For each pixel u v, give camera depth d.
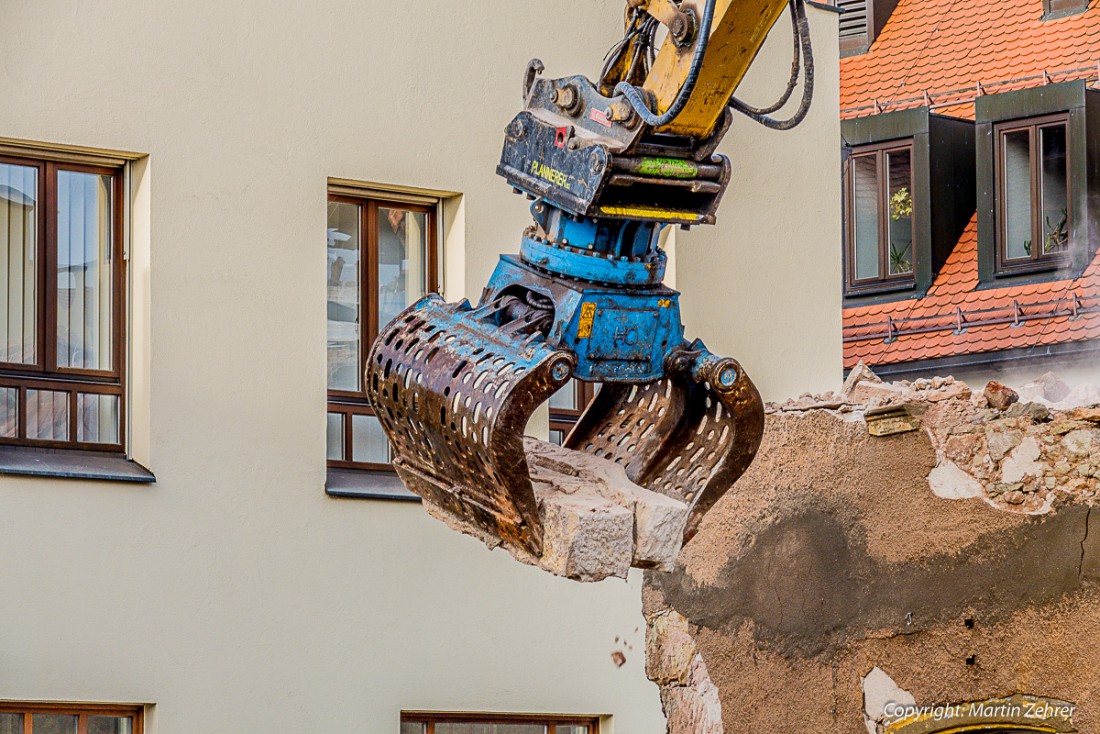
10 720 19.48
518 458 15.12
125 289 21.00
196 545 20.50
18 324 20.48
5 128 20.09
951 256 38.00
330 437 22.08
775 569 21.95
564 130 15.90
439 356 15.84
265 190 21.41
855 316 38.44
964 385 20.45
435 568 21.72
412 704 21.39
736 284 24.70
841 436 21.47
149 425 20.45
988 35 39.44
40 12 20.34
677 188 15.80
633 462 16.72
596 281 15.92
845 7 41.22
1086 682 19.02
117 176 21.11
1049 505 19.52
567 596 22.55
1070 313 35.84
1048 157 37.09
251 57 21.47
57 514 19.75
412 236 22.86
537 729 22.42
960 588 20.12
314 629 20.97
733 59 15.35
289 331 21.38
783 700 21.69
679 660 22.88
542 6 23.33
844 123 39.28
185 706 20.16
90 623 19.77
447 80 22.62
